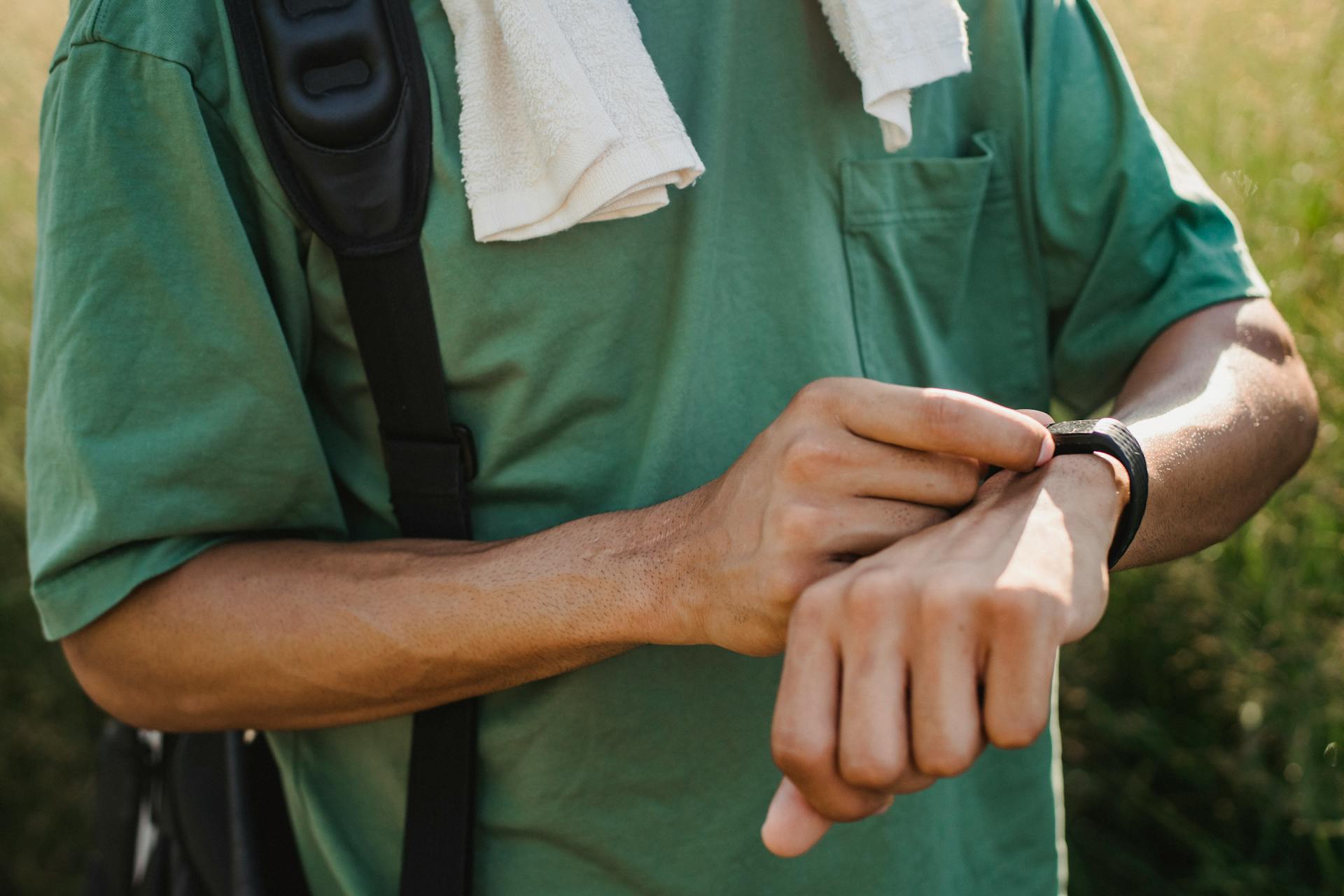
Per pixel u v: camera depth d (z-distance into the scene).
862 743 0.57
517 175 0.76
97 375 0.75
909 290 0.93
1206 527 0.82
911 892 0.94
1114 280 0.96
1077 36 0.98
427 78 0.77
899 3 0.79
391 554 0.81
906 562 0.60
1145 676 1.83
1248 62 2.01
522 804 0.88
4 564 2.64
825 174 0.88
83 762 2.44
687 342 0.83
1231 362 0.88
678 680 0.87
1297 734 1.55
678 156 0.74
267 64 0.75
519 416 0.84
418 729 0.87
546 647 0.75
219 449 0.79
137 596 0.82
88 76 0.74
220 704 0.84
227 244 0.76
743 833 0.90
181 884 1.09
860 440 0.65
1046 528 0.60
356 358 0.85
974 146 0.95
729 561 0.68
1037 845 1.06
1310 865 1.63
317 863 1.00
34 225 3.05
